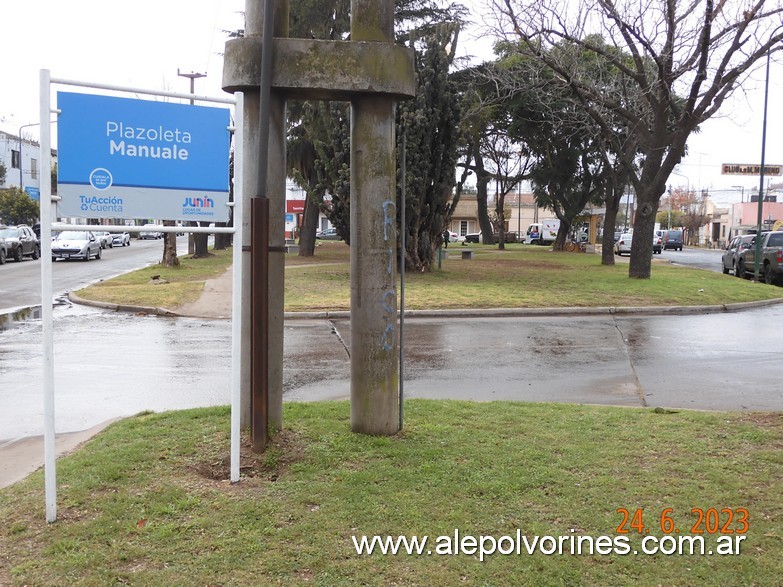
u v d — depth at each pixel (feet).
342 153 68.85
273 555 11.57
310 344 36.58
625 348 35.76
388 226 17.57
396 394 18.19
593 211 194.39
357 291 17.71
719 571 11.25
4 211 164.25
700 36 59.62
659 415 20.52
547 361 32.19
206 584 10.71
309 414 20.18
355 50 16.46
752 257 83.71
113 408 23.39
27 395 25.25
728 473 15.24
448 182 72.02
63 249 108.68
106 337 39.34
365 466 15.64
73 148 12.93
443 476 15.03
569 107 103.40
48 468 12.71
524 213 344.90
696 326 44.21
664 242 200.23
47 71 12.20
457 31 73.97
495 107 110.01
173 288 63.21
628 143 91.20
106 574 10.93
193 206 13.99
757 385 26.96
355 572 11.12
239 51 16.37
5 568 11.16
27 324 44.73
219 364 31.30
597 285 63.87
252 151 16.96
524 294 55.93
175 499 13.71
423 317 47.60
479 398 24.81
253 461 15.74
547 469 15.52
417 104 66.80
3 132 189.47
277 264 17.25
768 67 78.64
